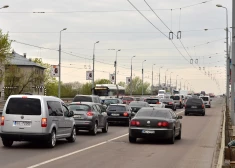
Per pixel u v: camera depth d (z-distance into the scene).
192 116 67.06
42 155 21.16
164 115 28.19
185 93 165.88
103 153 22.42
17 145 25.44
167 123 27.22
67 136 26.98
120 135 33.78
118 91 102.94
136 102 55.50
